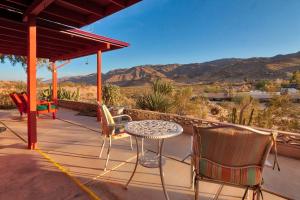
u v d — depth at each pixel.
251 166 1.58
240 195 2.23
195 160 1.75
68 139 4.27
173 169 2.84
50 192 2.24
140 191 2.27
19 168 2.84
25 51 8.03
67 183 2.44
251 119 5.00
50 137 4.43
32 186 2.36
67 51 7.66
